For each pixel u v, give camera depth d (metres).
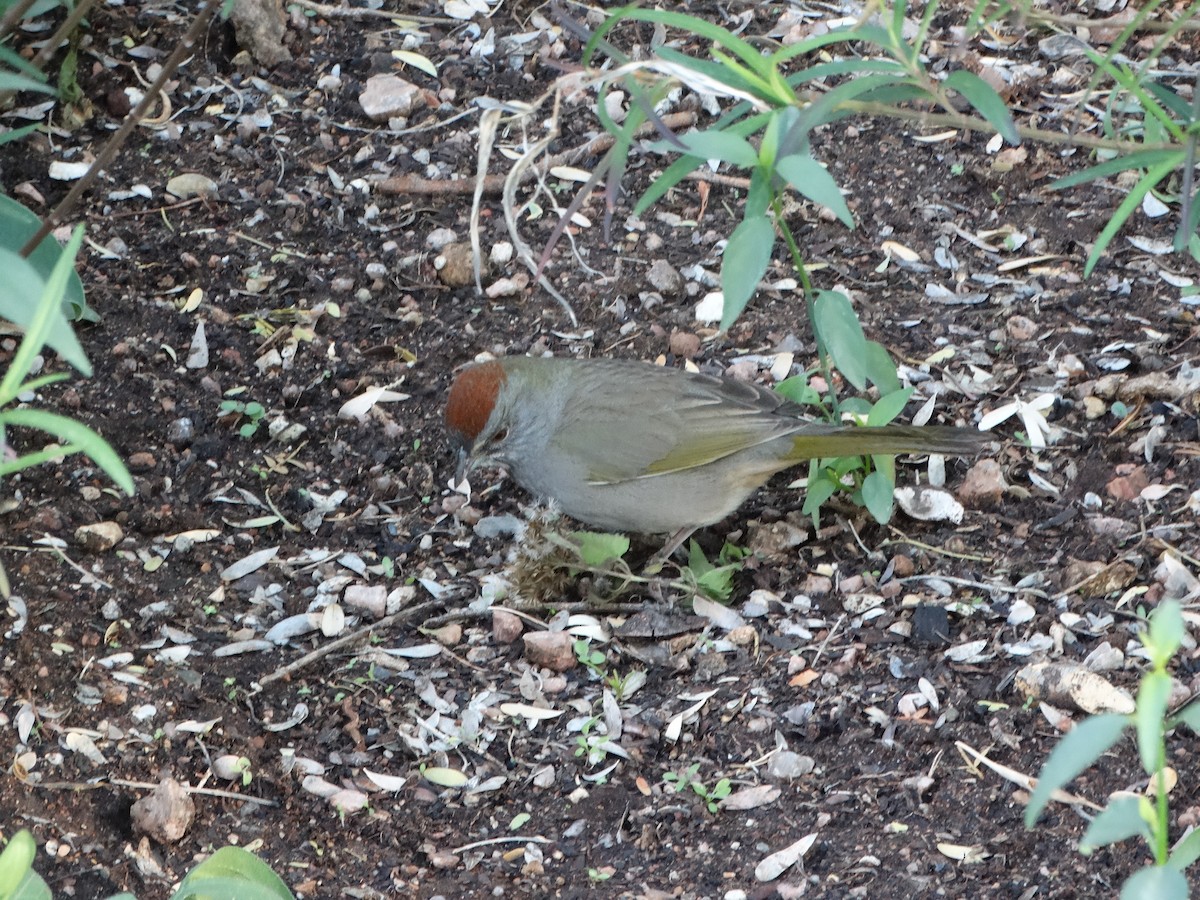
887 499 4.95
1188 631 4.67
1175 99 3.63
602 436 5.02
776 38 7.32
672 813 4.26
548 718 4.64
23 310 2.19
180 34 7.27
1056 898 3.83
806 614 4.97
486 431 5.12
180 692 4.58
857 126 7.13
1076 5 7.57
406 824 4.26
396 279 6.40
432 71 7.32
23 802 4.09
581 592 5.18
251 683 4.68
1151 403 5.68
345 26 7.61
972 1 6.72
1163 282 6.27
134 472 5.43
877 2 3.48
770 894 3.94
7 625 4.66
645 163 6.93
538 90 7.23
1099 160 6.80
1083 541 5.12
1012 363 5.93
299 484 5.52
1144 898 2.33
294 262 6.42
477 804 4.34
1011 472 5.44
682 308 6.28
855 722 4.50
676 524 5.14
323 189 6.76
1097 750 2.18
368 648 4.88
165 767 4.31
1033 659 4.64
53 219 4.14
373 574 5.18
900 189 6.80
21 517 5.14
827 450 4.92
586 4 7.71
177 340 6.00
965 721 4.45
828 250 6.54
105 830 4.09
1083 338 6.02
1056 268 6.38
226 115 7.04
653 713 4.63
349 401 5.83
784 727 4.53
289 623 4.92
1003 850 4.00
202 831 4.16
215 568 5.12
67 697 4.47
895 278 6.39
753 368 5.95
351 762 4.46
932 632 4.81
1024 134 3.47
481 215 6.66
